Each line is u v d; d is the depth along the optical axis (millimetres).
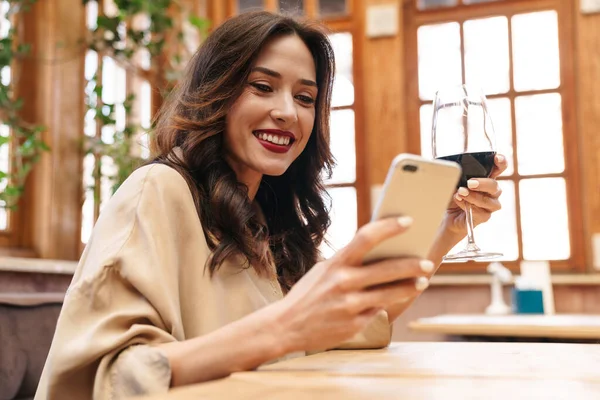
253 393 589
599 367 834
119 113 3709
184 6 4355
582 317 2881
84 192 3270
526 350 1093
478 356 995
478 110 1192
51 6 3137
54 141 3100
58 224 3102
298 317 749
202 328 1026
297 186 1495
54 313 1994
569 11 4188
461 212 1339
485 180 1183
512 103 4250
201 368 780
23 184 2957
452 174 682
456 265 4270
